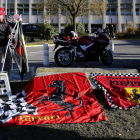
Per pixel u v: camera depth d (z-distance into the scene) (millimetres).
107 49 7578
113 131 2787
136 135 2695
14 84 4945
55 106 3461
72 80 4266
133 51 12984
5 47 4422
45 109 3326
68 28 27812
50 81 4215
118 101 3773
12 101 3664
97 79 4285
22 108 3324
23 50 4426
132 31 36375
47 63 7781
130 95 4012
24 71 4508
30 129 2766
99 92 4367
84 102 3684
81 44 6977
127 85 4195
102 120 3123
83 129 2818
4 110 3244
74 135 2648
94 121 3053
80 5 25016
